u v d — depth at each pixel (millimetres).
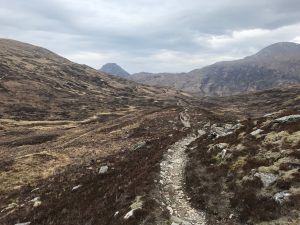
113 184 29750
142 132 74375
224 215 21875
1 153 88938
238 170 26234
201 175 28344
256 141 29562
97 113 191875
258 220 20078
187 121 75438
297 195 20484
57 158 62656
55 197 32844
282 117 31328
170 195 25656
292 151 25359
